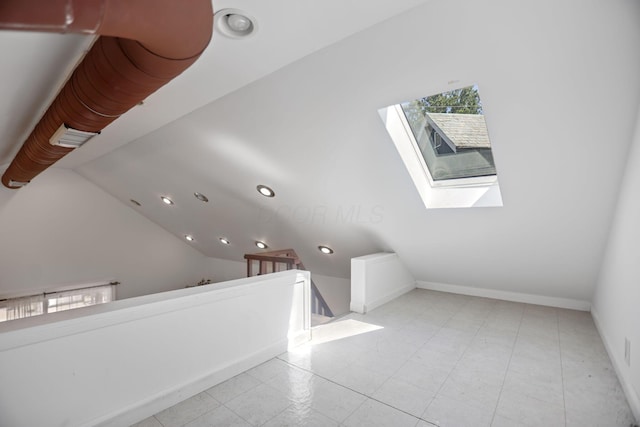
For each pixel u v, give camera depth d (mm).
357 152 2971
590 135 2094
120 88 1351
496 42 1730
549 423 1859
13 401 1436
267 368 2514
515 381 2330
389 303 4301
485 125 2492
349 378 2367
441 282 4879
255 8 1554
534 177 2562
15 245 5895
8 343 1413
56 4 652
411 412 1963
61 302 6383
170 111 2953
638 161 1915
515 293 4285
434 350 2863
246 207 4906
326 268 6078
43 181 6180
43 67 1696
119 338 1777
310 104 2570
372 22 1713
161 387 1966
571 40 1632
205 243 7711
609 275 2850
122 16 785
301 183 3729
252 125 3047
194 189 4984
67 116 1823
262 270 5230
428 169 3357
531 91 1949
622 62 1654
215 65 2121
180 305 2057
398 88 2201
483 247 3707
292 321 2914
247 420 1873
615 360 2473
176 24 911
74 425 1614
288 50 1959
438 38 1778
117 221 7168
